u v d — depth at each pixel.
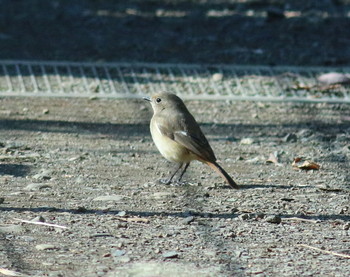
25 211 9.87
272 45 20.86
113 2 26.86
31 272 7.92
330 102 16.67
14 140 13.49
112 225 9.47
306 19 24.05
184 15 24.84
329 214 10.18
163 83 17.45
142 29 22.56
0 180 11.26
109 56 19.34
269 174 12.10
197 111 15.84
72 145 13.36
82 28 22.44
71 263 8.22
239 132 14.63
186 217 9.88
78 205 10.21
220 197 10.82
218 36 21.83
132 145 13.58
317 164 12.41
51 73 17.81
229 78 17.89
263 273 8.12
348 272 8.23
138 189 11.11
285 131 14.77
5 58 18.70
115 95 16.66
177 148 11.28
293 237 9.29
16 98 16.16
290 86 17.47
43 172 11.69
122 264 8.24
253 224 9.72
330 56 19.78
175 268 8.16
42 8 25.27
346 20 24.14
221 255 8.62
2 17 23.47
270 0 27.09
